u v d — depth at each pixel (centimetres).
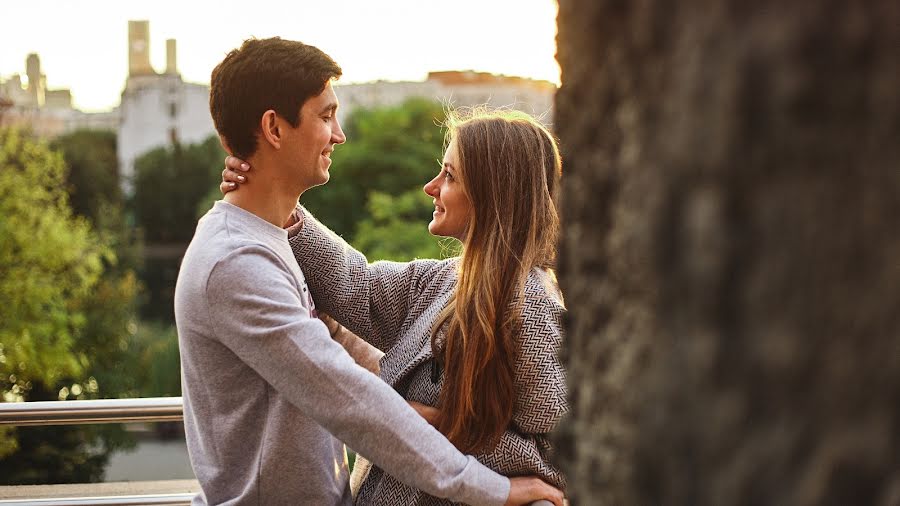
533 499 149
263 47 159
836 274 50
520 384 156
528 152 162
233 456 151
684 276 57
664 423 60
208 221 157
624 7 62
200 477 155
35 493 244
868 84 49
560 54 73
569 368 74
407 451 142
